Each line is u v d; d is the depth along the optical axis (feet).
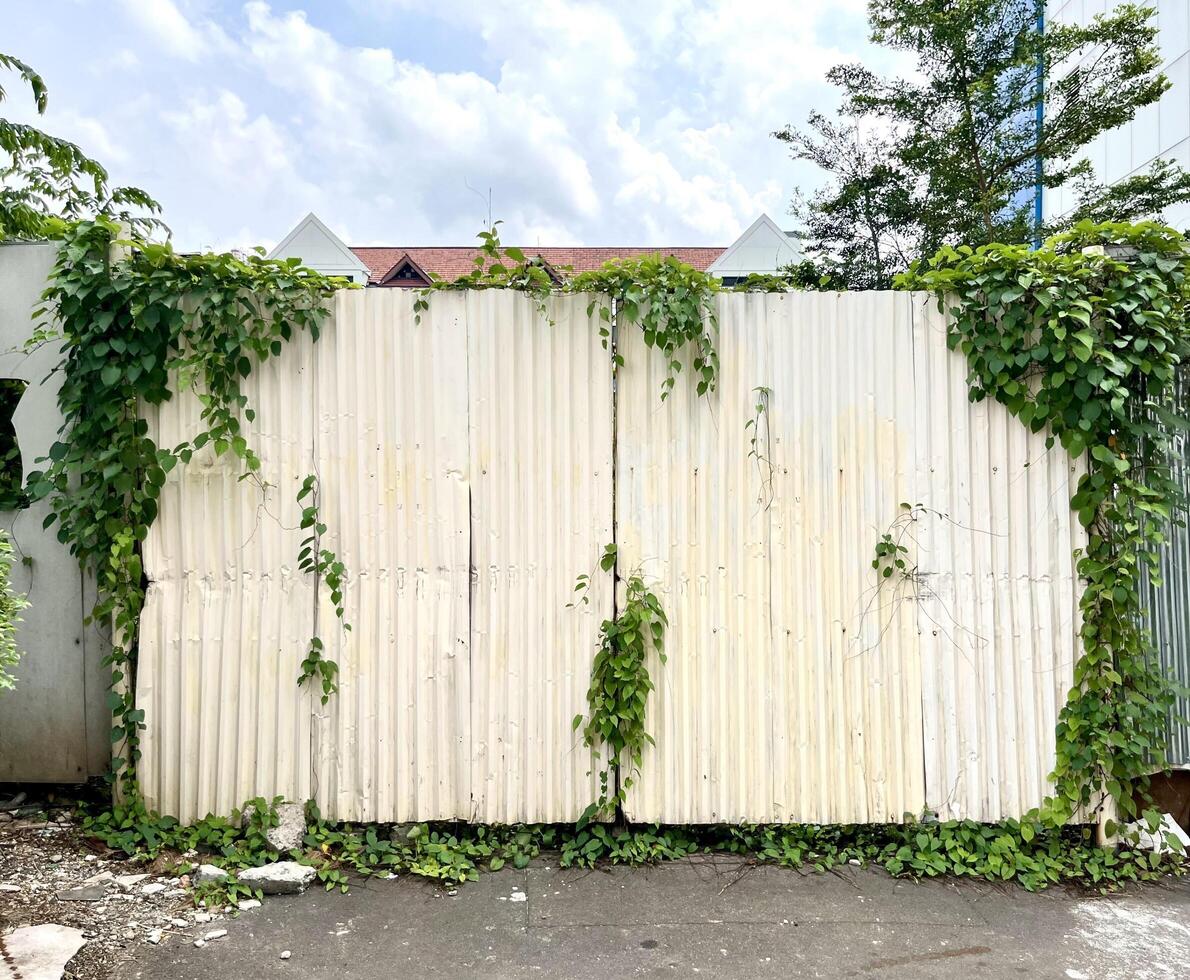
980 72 61.05
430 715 12.60
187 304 12.38
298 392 12.64
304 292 12.50
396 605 12.62
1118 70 60.49
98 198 23.68
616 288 12.59
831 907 11.09
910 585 12.85
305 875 11.21
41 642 13.33
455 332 12.69
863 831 12.98
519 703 12.62
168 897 10.82
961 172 59.77
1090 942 10.34
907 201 61.93
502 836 12.61
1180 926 10.78
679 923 10.61
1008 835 12.46
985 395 12.81
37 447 13.39
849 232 65.36
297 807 12.43
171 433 12.53
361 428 12.64
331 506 12.64
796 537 12.82
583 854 12.29
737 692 12.73
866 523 12.87
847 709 12.80
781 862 12.30
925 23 60.70
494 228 12.35
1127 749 12.27
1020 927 10.69
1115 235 12.47
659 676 12.70
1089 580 12.78
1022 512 12.87
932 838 12.51
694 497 12.76
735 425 12.80
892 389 12.89
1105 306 12.32
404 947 9.92
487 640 12.63
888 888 11.66
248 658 12.57
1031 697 12.80
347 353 12.64
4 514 13.37
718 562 12.76
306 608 12.59
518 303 12.70
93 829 12.39
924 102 62.75
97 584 12.95
